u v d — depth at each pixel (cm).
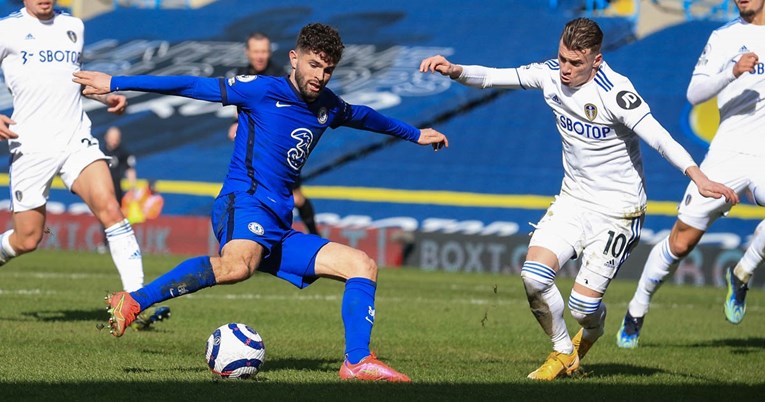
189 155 9038
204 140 9325
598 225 2383
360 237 6962
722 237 7425
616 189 2369
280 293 4641
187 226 7112
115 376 2164
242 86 2211
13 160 3081
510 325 3625
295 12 11644
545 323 2373
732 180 3150
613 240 2377
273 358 2598
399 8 11469
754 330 3762
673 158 2186
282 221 2261
